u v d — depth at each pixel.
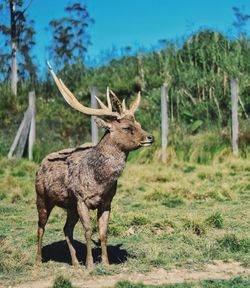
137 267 7.40
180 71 23.03
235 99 18.09
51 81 25.11
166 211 11.41
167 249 8.38
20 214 11.74
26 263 7.87
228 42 23.52
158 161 17.84
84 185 7.34
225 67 22.17
